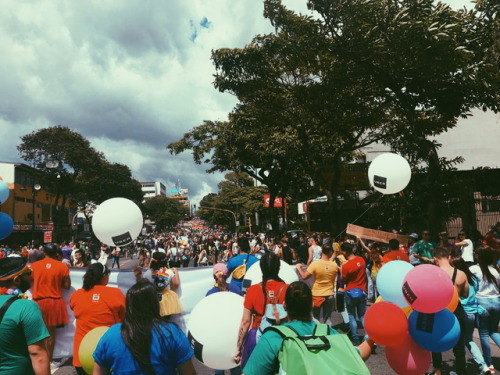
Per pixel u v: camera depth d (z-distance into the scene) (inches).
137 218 214.2
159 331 95.3
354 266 281.6
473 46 507.8
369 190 812.0
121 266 1189.7
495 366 226.7
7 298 113.7
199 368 248.4
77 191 2186.3
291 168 1216.8
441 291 121.2
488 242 352.2
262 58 647.8
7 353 108.6
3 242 1781.5
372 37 484.4
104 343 96.0
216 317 137.6
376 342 123.0
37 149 1779.0
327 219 928.9
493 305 211.6
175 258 929.5
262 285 152.9
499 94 519.2
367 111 713.0
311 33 538.9
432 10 469.4
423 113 690.2
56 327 250.8
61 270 246.8
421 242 350.9
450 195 661.9
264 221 2137.1
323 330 98.9
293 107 738.2
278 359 93.7
